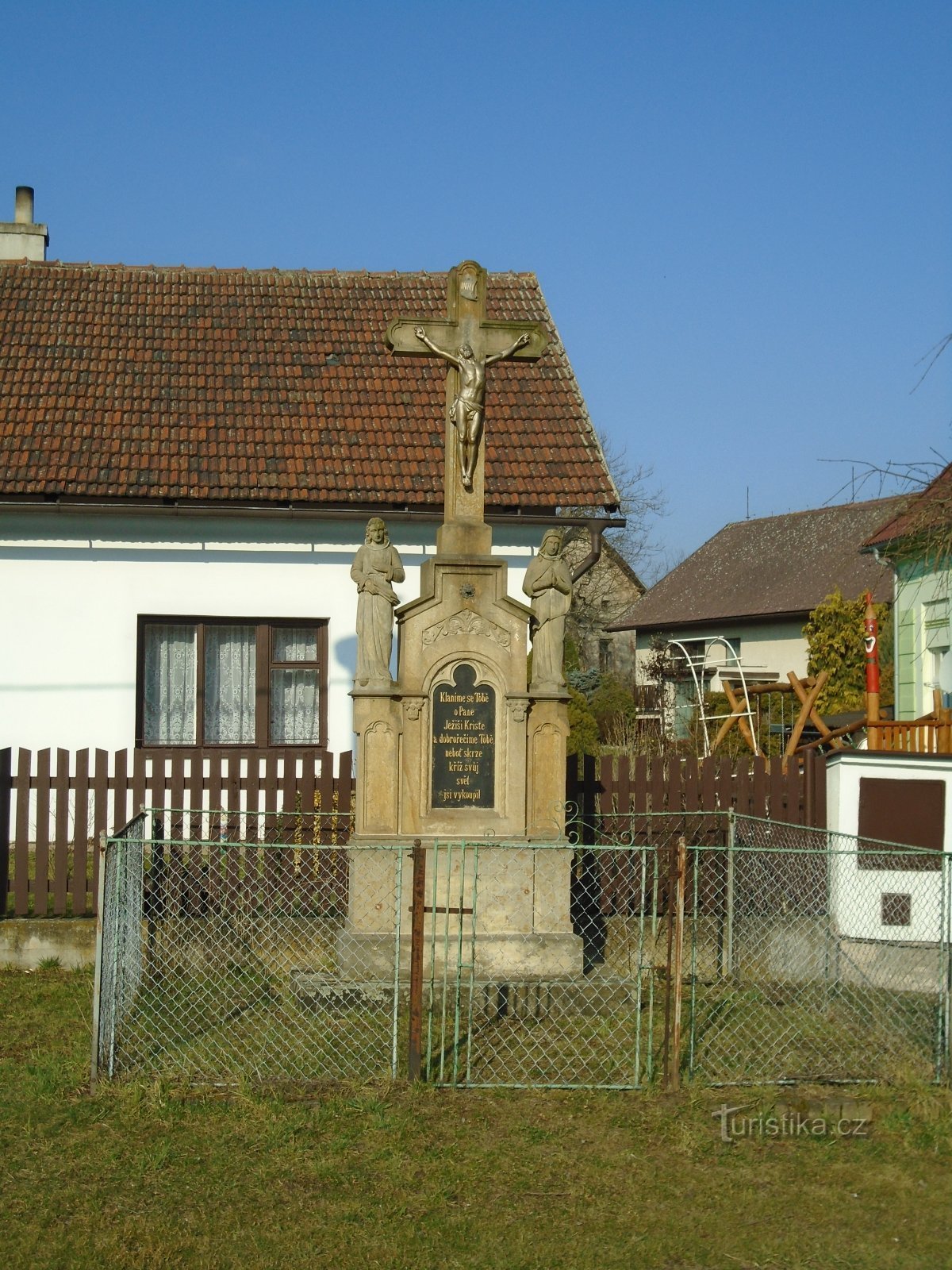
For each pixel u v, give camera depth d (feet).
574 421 55.36
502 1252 18.70
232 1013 29.45
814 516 133.80
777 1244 19.15
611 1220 19.80
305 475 51.19
